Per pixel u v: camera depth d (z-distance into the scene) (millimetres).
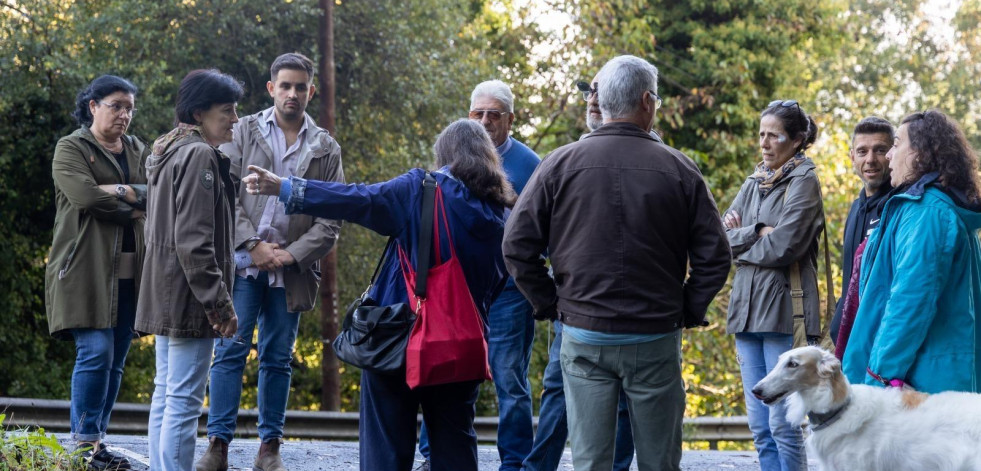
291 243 5762
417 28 16656
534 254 3936
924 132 4340
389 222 4227
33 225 15367
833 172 18062
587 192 3809
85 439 5480
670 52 20984
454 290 4188
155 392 4832
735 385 17016
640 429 3869
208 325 4621
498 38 20094
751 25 20484
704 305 3885
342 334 4312
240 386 5742
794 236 5234
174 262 4566
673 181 3811
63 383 15523
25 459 4969
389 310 4168
